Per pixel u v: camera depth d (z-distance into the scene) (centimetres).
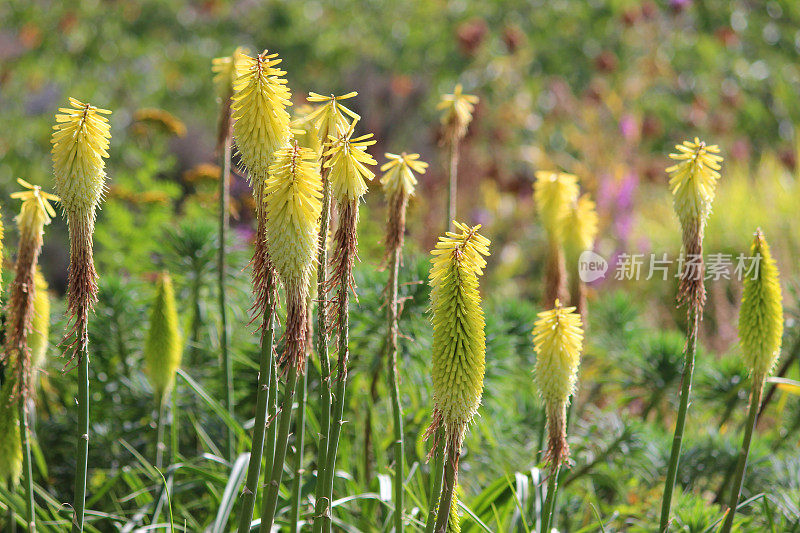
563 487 206
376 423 205
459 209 427
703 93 494
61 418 210
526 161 479
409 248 228
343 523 185
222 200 198
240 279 220
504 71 488
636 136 428
